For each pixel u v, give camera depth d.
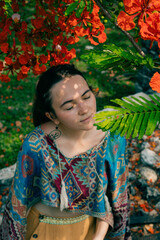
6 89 6.07
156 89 1.10
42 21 1.45
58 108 1.37
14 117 5.39
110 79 6.11
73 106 1.37
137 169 3.86
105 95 5.71
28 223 1.67
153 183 3.70
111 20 1.36
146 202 3.52
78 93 1.35
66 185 1.50
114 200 1.65
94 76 6.19
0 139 4.90
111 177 1.58
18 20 1.47
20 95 5.91
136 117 1.11
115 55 1.34
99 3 1.35
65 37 1.54
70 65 1.43
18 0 1.59
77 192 1.52
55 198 1.53
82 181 1.51
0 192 3.65
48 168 1.48
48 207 1.61
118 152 1.53
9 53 1.51
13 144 4.81
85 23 1.39
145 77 5.12
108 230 1.78
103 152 1.49
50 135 1.47
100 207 1.57
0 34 1.48
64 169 1.48
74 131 1.44
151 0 1.12
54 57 1.54
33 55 1.50
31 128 5.11
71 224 1.62
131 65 1.37
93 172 1.51
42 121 1.56
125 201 1.69
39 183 1.57
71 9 1.22
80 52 6.89
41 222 1.62
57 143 1.47
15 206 1.57
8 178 3.71
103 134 1.48
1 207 3.46
